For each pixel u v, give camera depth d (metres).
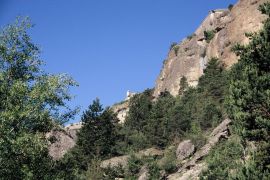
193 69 125.81
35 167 19.14
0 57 20.50
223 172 37.28
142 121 88.88
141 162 64.38
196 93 91.38
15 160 18.44
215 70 96.06
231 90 22.33
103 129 74.69
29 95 19.31
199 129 68.44
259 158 20.94
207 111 72.62
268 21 23.31
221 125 59.50
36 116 18.92
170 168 58.41
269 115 21.27
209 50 117.31
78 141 71.69
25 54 20.88
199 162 55.69
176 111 80.38
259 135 21.05
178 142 71.06
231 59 101.44
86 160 65.31
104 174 61.25
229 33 108.94
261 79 21.70
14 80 20.00
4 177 18.25
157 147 74.19
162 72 141.25
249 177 19.81
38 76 20.81
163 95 119.56
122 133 84.44
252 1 106.38
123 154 73.62
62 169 21.58
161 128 76.06
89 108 77.31
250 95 21.28
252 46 23.02
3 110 19.12
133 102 108.56
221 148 50.50
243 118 21.36
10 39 20.84
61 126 21.02
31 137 18.17
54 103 19.94
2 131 17.70
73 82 20.42
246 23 104.81
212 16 136.50
